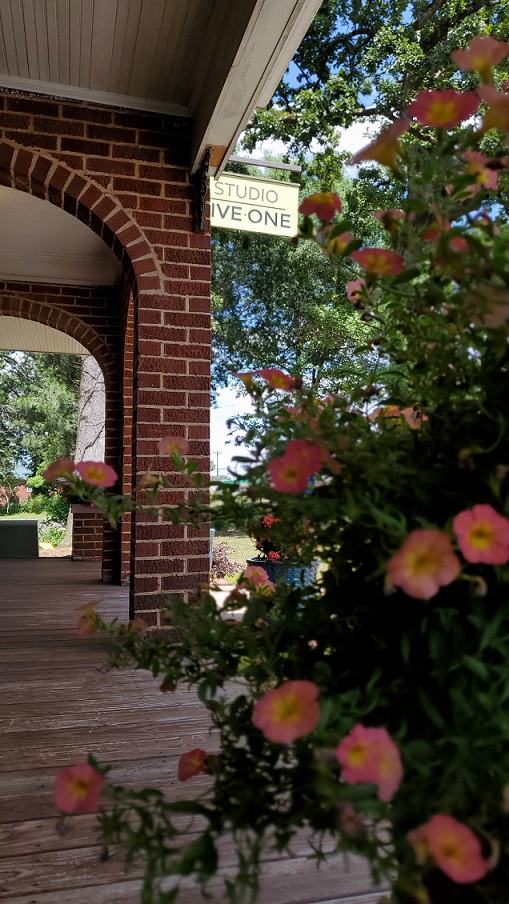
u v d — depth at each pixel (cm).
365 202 1000
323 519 59
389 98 977
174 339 362
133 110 363
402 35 985
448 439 61
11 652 343
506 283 50
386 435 66
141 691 277
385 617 61
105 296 607
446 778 46
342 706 54
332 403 74
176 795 178
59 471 72
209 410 364
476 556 48
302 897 137
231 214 383
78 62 331
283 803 56
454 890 54
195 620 68
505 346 56
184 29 312
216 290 1323
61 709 254
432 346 68
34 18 298
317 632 64
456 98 61
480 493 58
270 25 256
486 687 52
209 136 332
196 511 76
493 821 47
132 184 361
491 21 997
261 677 64
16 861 148
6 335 803
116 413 602
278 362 1245
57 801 52
